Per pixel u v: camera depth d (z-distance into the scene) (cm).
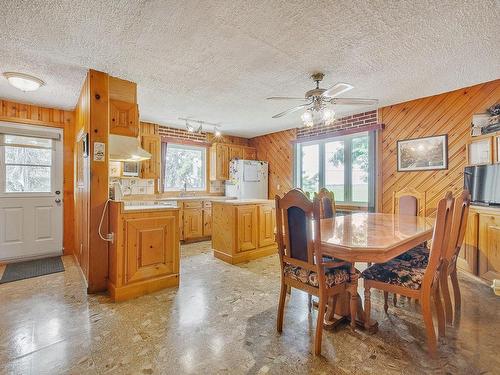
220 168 603
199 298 259
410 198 335
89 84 278
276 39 224
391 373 155
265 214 412
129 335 195
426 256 229
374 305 243
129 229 262
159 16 194
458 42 228
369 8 184
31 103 388
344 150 488
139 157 304
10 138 382
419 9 185
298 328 204
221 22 201
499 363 163
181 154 586
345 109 431
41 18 194
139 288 265
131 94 313
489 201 294
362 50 242
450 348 178
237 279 312
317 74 290
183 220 507
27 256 392
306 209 179
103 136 281
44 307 239
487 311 228
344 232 209
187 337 192
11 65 269
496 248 273
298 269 194
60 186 418
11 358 168
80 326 207
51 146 412
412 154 388
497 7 183
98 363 164
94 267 273
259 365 162
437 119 363
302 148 568
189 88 337
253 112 445
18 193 387
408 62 266
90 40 225
